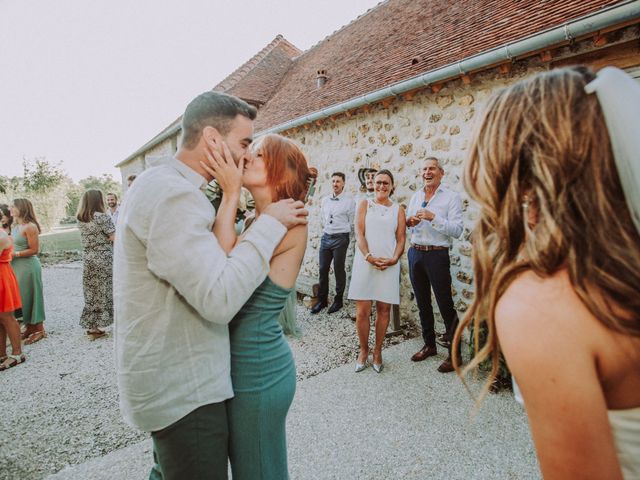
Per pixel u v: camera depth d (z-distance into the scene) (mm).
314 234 6211
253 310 1180
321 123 5637
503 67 3154
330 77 6570
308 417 2623
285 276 1202
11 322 3811
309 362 3543
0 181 18422
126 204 1049
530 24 3068
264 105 9078
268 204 1274
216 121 1121
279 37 11570
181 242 944
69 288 7895
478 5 4254
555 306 483
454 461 2129
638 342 463
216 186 1325
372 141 4836
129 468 2225
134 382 1044
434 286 3328
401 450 2242
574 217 489
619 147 474
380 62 5242
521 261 548
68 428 2678
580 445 461
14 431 2660
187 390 1052
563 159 496
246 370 1171
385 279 3170
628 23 2387
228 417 1179
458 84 3689
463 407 2643
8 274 3785
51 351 4195
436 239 3316
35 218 4617
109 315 4570
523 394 510
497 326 547
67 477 2158
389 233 3203
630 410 499
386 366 3338
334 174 5090
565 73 563
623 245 467
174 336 1039
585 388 454
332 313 5027
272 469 1190
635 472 500
